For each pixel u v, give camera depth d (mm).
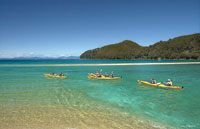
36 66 64625
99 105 12602
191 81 26000
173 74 36219
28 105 12078
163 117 10219
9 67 57781
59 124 8648
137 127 8570
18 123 8656
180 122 9461
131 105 12758
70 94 16281
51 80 26234
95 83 23906
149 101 14031
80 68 55094
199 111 11461
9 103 12500
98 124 8797
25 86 20344
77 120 9305
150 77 31141
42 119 9305
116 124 8883
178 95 16438
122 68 55188
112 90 18844
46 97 14742
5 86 20172
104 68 55344
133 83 24188
